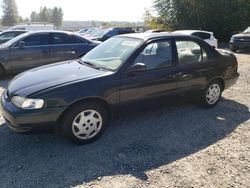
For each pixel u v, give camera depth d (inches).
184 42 203.8
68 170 138.9
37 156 150.6
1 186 126.6
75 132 159.9
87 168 140.9
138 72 177.5
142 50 180.9
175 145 166.2
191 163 147.9
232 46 653.3
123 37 202.1
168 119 203.0
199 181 133.3
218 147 165.5
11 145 161.8
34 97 148.7
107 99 166.2
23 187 126.0
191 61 205.8
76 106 157.6
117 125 190.7
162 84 188.9
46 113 149.9
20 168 139.8
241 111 223.6
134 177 134.9
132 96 176.9
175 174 138.1
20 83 164.2
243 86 299.4
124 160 148.7
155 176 136.0
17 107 150.4
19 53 340.2
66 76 166.4
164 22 1127.0
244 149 164.2
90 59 197.0
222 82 229.8
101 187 127.1
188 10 1051.3
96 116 166.1
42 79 164.4
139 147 162.6
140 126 190.1
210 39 594.9
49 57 357.1
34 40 349.7
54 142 165.9
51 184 128.4
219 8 1009.5
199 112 217.9
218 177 137.0
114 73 169.5
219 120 204.4
